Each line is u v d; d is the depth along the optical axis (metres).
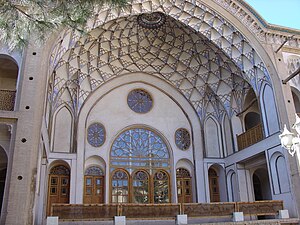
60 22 4.04
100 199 11.11
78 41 10.41
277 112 9.65
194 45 11.88
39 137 6.98
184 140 12.59
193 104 13.07
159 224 8.52
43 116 7.59
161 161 12.16
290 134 5.46
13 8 3.85
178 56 12.41
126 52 12.02
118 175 11.58
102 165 11.55
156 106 12.77
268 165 9.90
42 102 7.32
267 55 10.08
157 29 11.60
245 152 11.17
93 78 11.91
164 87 13.04
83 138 11.30
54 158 10.68
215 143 12.75
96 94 12.09
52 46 7.86
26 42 4.09
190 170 12.39
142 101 12.68
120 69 12.38
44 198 9.83
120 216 7.82
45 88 7.52
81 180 10.79
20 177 6.44
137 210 8.12
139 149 12.10
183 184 12.16
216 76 12.38
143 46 12.04
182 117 12.89
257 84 10.62
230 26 10.34
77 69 11.27
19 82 7.29
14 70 9.22
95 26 9.49
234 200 11.66
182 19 10.52
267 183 13.02
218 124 12.98
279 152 9.43
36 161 6.80
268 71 9.98
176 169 12.23
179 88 13.06
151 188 11.73
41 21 3.97
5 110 6.98
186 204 8.59
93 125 11.74
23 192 6.35
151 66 12.69
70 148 11.04
